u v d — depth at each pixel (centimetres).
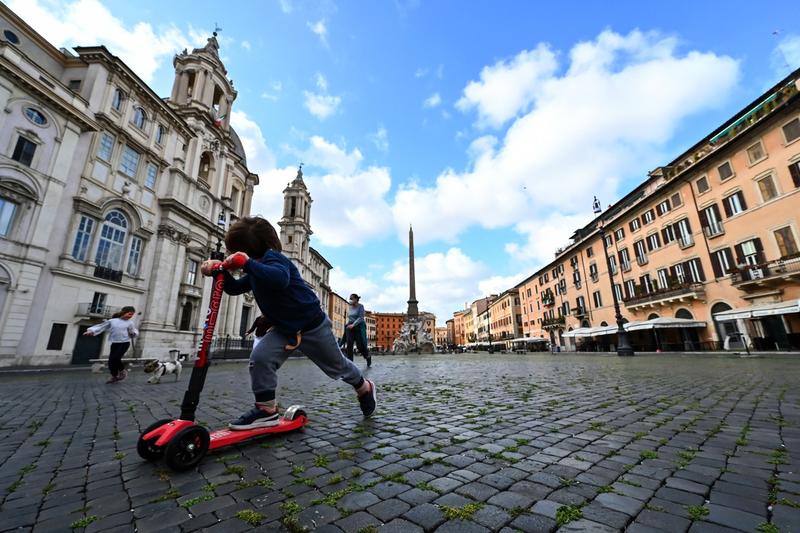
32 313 1566
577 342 4025
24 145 1563
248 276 274
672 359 1555
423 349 3581
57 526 146
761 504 155
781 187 1958
